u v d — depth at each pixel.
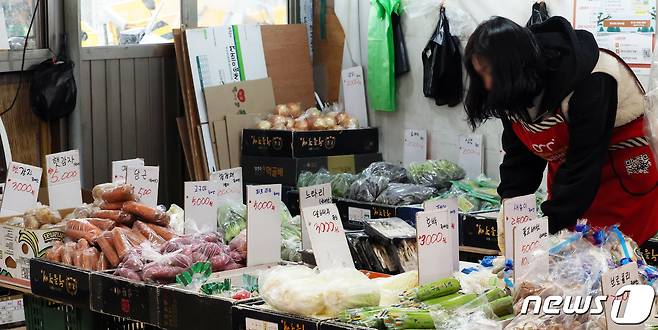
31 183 4.56
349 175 6.24
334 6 7.29
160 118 6.97
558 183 3.40
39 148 6.42
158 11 6.86
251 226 3.72
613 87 3.34
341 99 7.33
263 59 7.00
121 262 3.67
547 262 2.89
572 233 3.15
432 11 6.65
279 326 2.93
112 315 3.64
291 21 7.50
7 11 6.09
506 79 3.14
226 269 3.69
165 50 6.93
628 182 3.59
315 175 6.40
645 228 3.63
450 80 6.52
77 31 6.37
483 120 3.47
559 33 3.35
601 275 2.65
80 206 4.27
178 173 7.14
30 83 6.27
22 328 5.11
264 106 6.90
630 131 3.53
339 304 2.89
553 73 3.27
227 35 6.83
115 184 4.08
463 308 2.86
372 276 3.48
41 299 4.04
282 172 6.54
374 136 6.80
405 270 3.66
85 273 3.64
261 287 3.11
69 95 6.31
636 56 5.63
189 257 3.57
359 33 7.18
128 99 6.74
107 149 6.63
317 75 7.48
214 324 3.16
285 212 4.41
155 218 3.91
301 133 6.49
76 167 4.65
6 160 6.04
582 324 2.63
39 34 6.31
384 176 6.16
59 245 3.91
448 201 3.52
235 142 6.76
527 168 3.79
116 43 6.65
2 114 6.17
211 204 4.12
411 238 3.74
